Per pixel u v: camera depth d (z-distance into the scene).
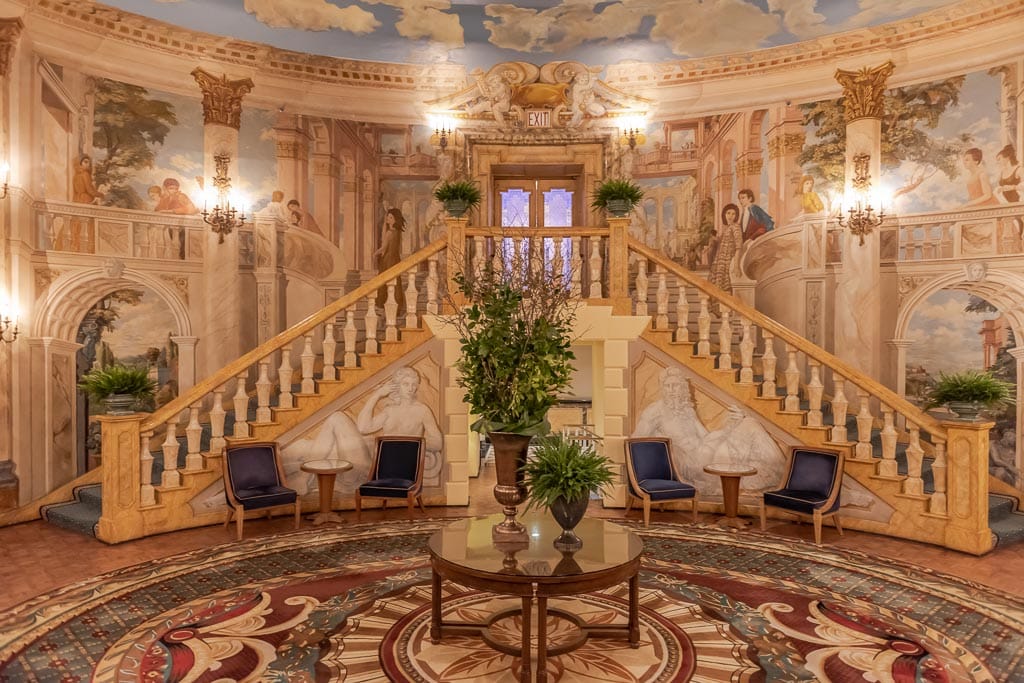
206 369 9.32
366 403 8.09
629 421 8.23
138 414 6.83
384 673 4.00
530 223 11.30
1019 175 7.95
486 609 4.97
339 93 10.16
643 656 4.25
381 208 10.43
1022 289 7.89
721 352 8.02
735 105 9.93
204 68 9.27
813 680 3.94
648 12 9.18
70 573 5.78
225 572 5.80
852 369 7.33
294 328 7.81
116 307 8.79
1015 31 7.96
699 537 6.96
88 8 8.12
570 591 3.89
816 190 9.40
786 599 5.23
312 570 5.86
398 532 7.05
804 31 9.10
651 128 10.43
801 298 9.49
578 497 4.34
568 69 10.47
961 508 6.50
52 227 8.18
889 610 5.02
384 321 10.30
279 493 6.97
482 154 10.76
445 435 8.26
